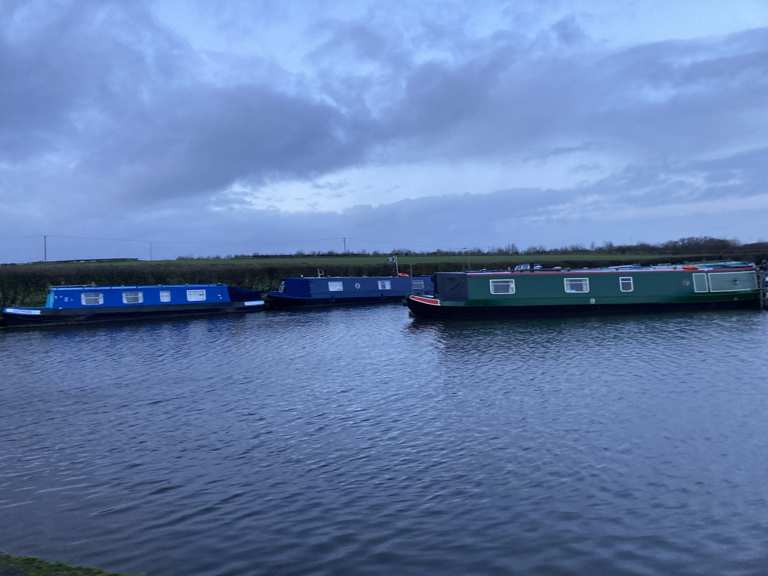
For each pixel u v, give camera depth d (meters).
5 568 11.45
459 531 15.55
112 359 40.19
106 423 25.70
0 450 22.48
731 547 14.54
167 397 29.80
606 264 109.38
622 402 26.53
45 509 17.38
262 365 37.25
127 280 75.19
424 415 25.61
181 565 14.20
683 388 28.50
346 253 126.44
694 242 142.12
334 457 21.08
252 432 24.03
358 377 33.19
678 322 50.84
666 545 14.66
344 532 15.65
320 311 68.88
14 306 65.12
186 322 59.69
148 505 17.53
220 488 18.67
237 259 112.88
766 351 36.78
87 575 11.16
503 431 23.20
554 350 39.09
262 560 14.36
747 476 18.62
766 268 80.25
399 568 13.89
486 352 39.19
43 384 33.12
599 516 16.19
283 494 18.11
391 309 70.56
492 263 107.62
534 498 17.34
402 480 18.91
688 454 20.45
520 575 13.49
